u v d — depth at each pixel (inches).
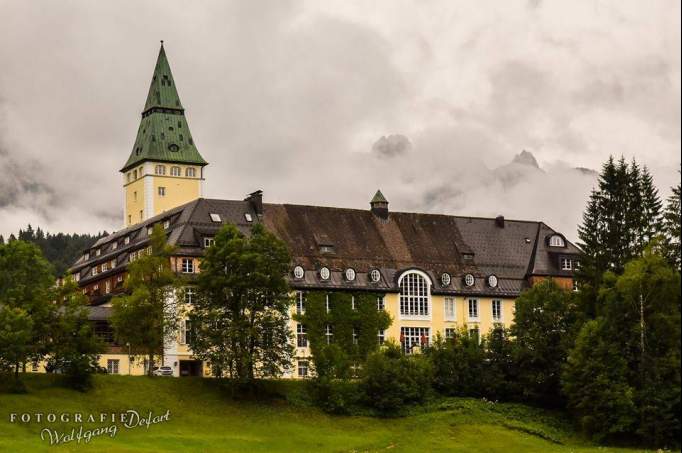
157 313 5132.9
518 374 5364.2
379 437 4795.8
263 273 5103.3
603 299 5398.6
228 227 5236.2
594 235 6195.9
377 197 6560.0
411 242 6456.7
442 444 4712.1
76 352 4906.5
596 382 4933.6
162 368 5472.4
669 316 4977.9
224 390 5078.7
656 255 5157.5
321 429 4840.1
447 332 6220.5
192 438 4439.0
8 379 4697.3
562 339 5329.7
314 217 6338.6
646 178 6279.5
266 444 4498.0
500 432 4916.3
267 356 5113.2
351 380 5354.3
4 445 4013.3
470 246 6584.6
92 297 6456.7
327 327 5900.6
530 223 6850.4
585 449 4746.6
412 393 5152.6
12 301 4813.0
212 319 5088.6
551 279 5674.2
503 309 6407.5
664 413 4813.0
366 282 6067.9
